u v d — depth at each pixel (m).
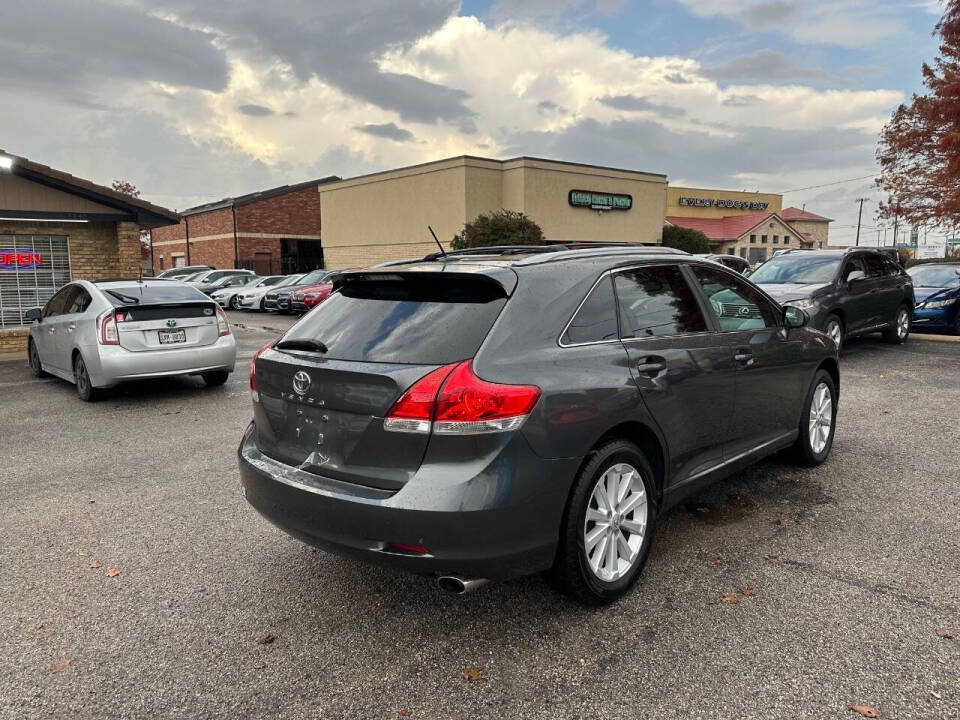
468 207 29.75
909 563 3.65
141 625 3.25
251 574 3.75
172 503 4.87
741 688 2.66
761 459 5.00
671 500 3.75
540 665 2.86
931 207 23.75
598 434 3.12
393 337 3.08
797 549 3.86
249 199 41.12
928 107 21.23
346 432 3.00
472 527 2.75
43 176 14.07
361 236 35.59
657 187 35.75
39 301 14.79
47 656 3.00
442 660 2.91
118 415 7.77
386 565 2.88
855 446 5.82
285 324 20.27
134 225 15.38
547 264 3.37
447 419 2.77
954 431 6.24
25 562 3.94
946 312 12.84
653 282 3.84
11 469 5.76
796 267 10.98
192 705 2.66
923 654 2.84
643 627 3.12
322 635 3.13
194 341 8.63
